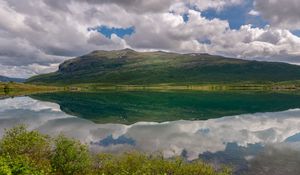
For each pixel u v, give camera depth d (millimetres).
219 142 55750
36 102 146750
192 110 111688
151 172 26328
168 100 158375
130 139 58719
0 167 18531
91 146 52125
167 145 53125
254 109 115562
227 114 100125
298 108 119312
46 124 79062
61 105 131875
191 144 54062
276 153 46500
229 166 39375
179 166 28109
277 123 80875
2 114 100562
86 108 119562
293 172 36625
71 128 72562
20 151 29000
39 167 24406
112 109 115375
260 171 37125
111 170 27625
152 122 82438
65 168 26766
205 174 28422
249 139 58906
